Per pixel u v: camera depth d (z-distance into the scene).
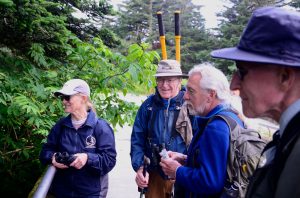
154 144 2.77
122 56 3.68
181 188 2.02
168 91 2.78
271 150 1.10
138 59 3.78
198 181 1.74
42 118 3.27
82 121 2.58
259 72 1.03
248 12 24.38
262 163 1.13
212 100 1.90
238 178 1.67
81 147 2.54
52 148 2.62
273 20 0.97
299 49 0.95
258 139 1.72
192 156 1.90
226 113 1.82
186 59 27.81
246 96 1.10
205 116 1.94
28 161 3.78
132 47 3.75
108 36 4.35
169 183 2.81
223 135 1.72
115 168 5.44
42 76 3.30
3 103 2.89
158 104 2.83
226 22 26.00
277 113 1.05
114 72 3.80
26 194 3.80
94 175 2.55
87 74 3.73
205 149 1.75
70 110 2.53
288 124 0.93
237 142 1.69
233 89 1.15
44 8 3.03
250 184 1.11
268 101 1.03
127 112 3.97
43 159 2.55
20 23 2.97
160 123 2.79
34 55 3.11
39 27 3.06
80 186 2.54
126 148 7.00
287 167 0.87
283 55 0.95
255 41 1.01
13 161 3.74
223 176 1.69
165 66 2.78
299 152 0.86
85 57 3.60
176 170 1.92
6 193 3.77
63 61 3.76
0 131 3.62
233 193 1.66
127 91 4.01
